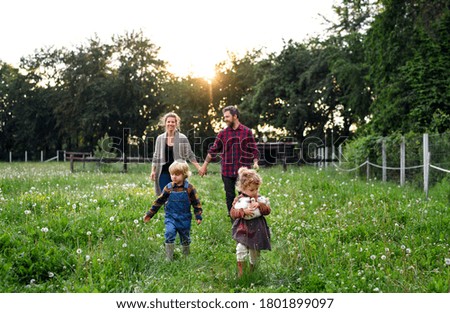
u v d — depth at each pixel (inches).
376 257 222.2
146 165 980.6
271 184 529.3
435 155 487.2
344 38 1209.4
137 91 2068.2
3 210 310.7
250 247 210.7
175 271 217.9
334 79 1401.3
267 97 1556.3
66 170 909.2
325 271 207.0
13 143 2427.4
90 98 2068.2
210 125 1930.4
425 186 453.1
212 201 425.1
